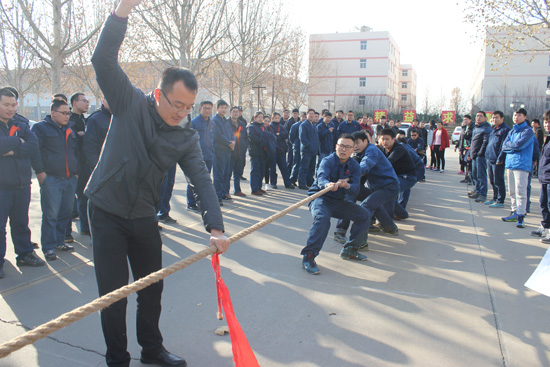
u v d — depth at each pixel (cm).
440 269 441
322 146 1009
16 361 266
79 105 529
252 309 341
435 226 629
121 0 197
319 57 5006
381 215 556
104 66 202
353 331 308
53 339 293
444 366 265
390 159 630
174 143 228
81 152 525
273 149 873
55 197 447
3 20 987
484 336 302
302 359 271
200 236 548
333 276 418
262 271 427
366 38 5125
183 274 414
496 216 697
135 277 250
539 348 286
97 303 158
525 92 4150
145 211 233
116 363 234
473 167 862
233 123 811
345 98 5241
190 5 1172
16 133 405
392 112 4800
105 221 224
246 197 833
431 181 1122
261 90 3030
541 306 352
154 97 223
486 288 390
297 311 339
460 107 5931
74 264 438
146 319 253
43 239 448
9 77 2220
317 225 432
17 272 413
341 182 425
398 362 269
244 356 217
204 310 339
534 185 1034
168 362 258
